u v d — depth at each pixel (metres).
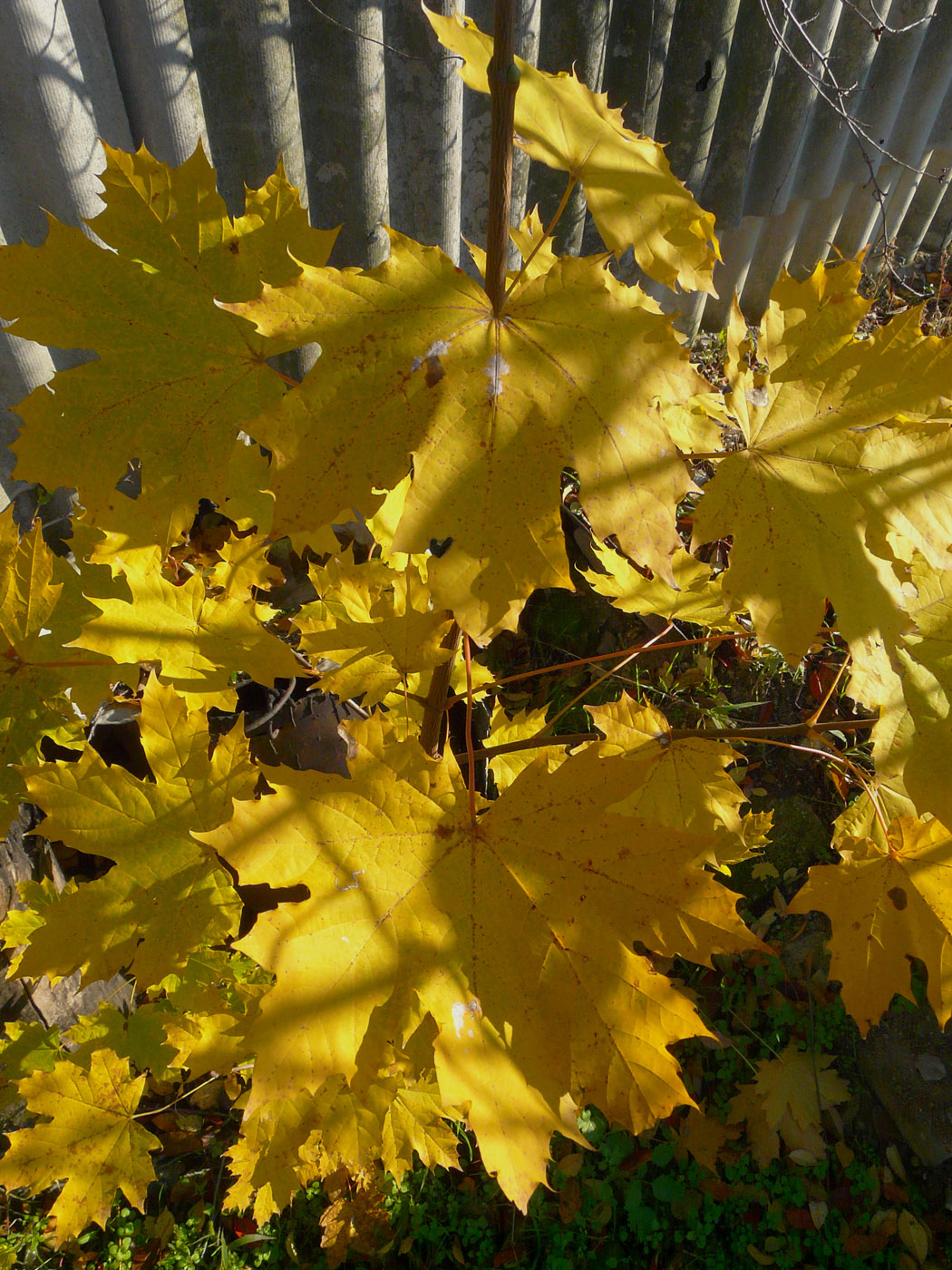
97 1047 0.53
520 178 0.82
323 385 0.28
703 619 0.52
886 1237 0.66
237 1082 0.57
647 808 0.47
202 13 0.63
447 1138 0.52
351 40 0.66
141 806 0.42
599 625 0.88
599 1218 0.65
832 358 0.35
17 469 0.37
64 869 0.70
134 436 0.37
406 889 0.33
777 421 0.35
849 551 0.33
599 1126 0.69
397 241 0.29
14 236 0.67
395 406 0.28
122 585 0.50
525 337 0.29
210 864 0.43
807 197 1.09
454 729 0.80
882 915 0.41
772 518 0.34
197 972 0.50
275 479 0.28
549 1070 0.33
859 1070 0.72
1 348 0.68
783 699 0.86
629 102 0.87
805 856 0.80
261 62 0.65
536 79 0.33
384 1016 0.32
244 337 0.37
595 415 0.29
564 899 0.34
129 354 0.37
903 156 1.14
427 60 0.69
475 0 0.73
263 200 0.38
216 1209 0.64
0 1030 0.57
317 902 0.32
